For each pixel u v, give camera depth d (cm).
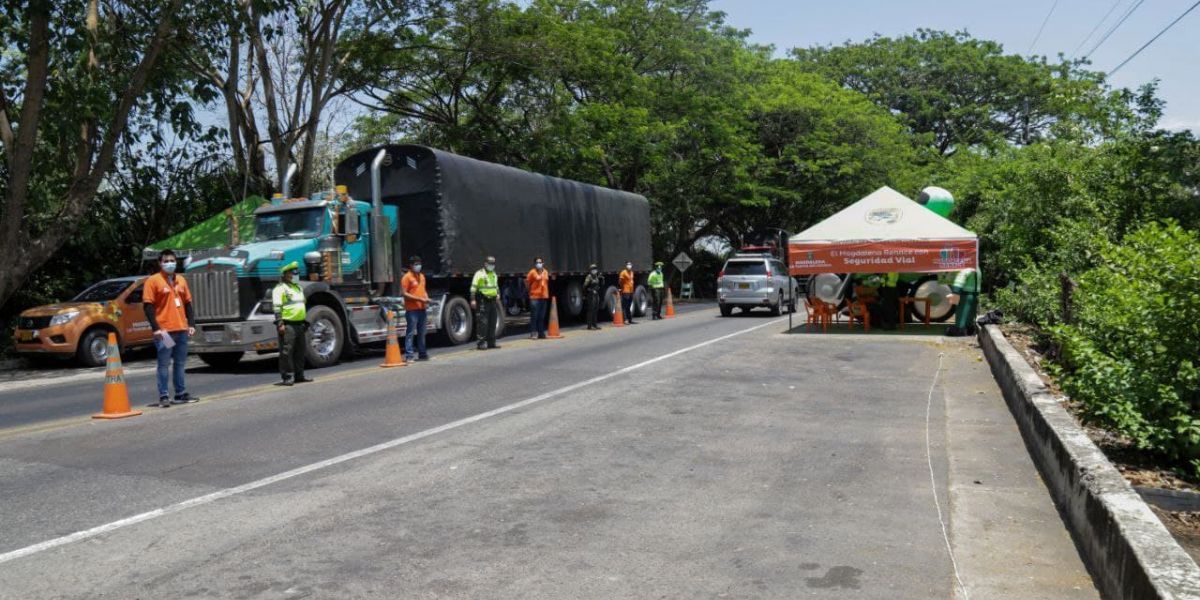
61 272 2278
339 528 553
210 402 1075
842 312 2195
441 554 504
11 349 1983
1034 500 612
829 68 5684
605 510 591
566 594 443
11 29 1777
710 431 858
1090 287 901
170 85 2102
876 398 1055
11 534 545
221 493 639
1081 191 1855
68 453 784
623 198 2686
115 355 987
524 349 1692
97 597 441
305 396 1109
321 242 1552
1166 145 1664
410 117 3353
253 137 2506
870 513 580
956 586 453
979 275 1822
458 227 1847
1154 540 401
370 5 2355
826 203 4747
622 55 3488
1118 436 816
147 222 2436
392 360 1435
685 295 4866
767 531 543
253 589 451
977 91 5775
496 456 753
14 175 1734
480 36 2825
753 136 4350
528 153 3194
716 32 4138
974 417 930
